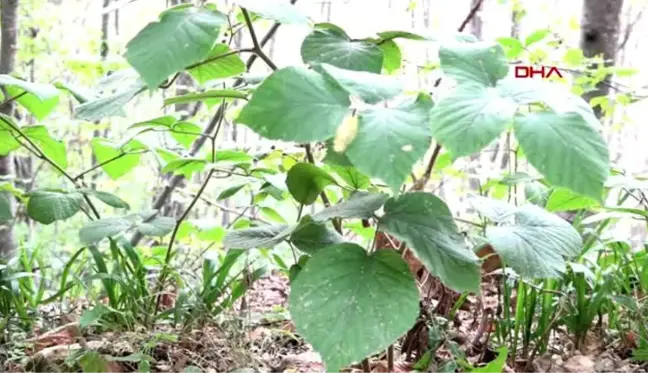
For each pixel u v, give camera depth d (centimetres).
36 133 124
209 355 108
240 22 100
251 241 88
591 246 121
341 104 65
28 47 243
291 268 89
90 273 130
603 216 106
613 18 178
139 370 96
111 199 119
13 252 149
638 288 124
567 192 98
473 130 61
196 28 70
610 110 167
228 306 118
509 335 112
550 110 66
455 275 70
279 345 117
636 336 112
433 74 102
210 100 113
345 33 85
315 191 86
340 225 93
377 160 61
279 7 76
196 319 112
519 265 77
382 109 65
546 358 110
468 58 70
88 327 114
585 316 112
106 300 128
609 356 112
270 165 140
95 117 88
